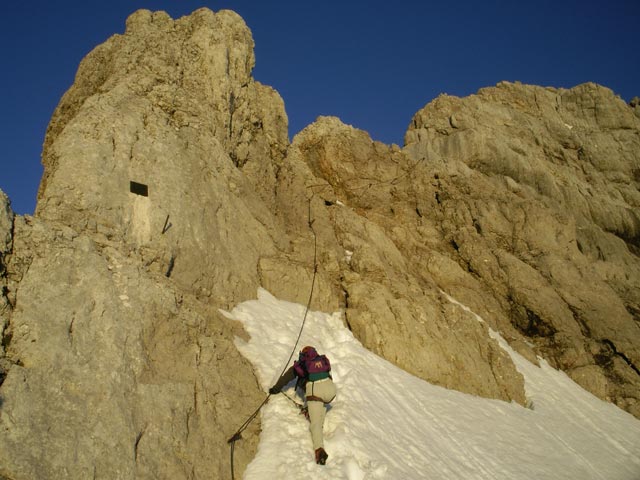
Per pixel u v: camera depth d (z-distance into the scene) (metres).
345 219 21.19
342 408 10.38
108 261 9.34
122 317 8.56
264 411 9.54
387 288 17.30
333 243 19.45
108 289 8.74
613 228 29.33
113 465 6.91
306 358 9.77
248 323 12.27
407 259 21.98
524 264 23.03
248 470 8.31
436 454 11.04
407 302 16.62
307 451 8.83
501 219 25.12
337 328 14.98
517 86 36.81
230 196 15.31
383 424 10.81
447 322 17.56
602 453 15.30
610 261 26.86
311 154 26.62
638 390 19.20
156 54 16.47
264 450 8.70
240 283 13.45
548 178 29.92
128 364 8.09
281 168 21.55
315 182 23.28
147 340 8.73
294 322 13.68
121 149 12.35
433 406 13.41
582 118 36.25
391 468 9.32
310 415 9.21
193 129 15.41
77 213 10.55
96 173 11.42
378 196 25.34
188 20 19.44
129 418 7.47
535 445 14.01
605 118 35.94
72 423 6.96
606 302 22.33
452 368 15.58
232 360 10.05
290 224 19.00
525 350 19.77
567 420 16.55
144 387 8.02
